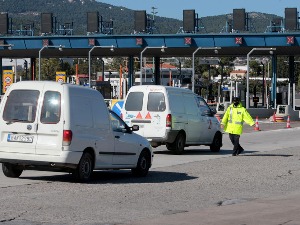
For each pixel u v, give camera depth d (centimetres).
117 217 2628
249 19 16725
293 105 17650
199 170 4650
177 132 5981
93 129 3819
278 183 3916
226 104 15000
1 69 19488
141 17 17262
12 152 3706
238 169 4734
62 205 2911
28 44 17438
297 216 2675
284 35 15988
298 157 5844
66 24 18138
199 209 2875
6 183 3684
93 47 16525
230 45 16412
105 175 4309
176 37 16625
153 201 3112
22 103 3728
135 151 4172
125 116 6006
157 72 19750
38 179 3912
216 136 6569
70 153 3650
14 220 2506
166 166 4938
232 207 2931
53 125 3650
